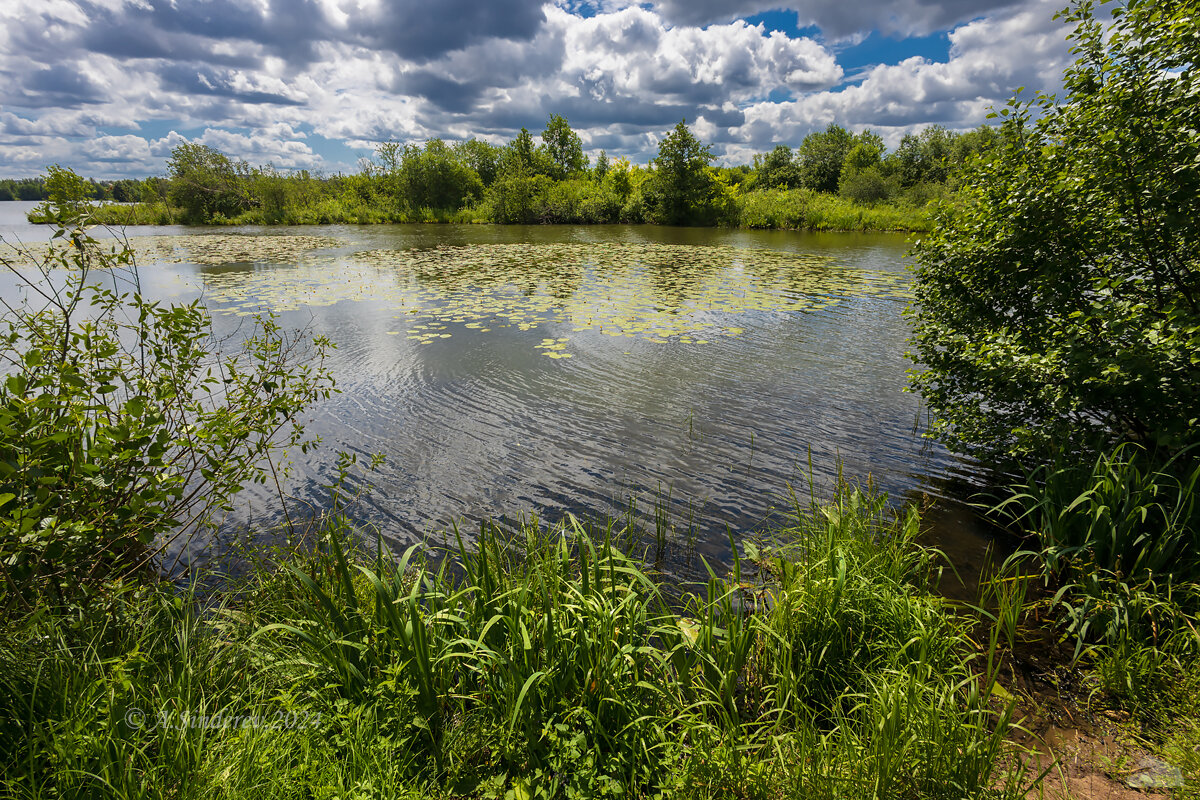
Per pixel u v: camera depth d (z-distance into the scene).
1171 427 3.04
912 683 2.13
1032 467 4.43
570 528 4.12
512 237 28.48
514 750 1.99
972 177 4.30
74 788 1.67
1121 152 3.24
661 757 2.06
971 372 4.24
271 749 1.86
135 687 2.00
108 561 2.84
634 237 28.66
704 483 4.80
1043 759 2.15
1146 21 3.25
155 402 2.94
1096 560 3.11
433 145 43.09
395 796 1.81
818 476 4.89
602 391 6.91
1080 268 3.80
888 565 3.15
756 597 3.23
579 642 2.23
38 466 2.02
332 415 6.13
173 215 38.88
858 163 47.81
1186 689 2.37
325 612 2.49
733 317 10.77
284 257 19.58
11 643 2.02
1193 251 3.30
